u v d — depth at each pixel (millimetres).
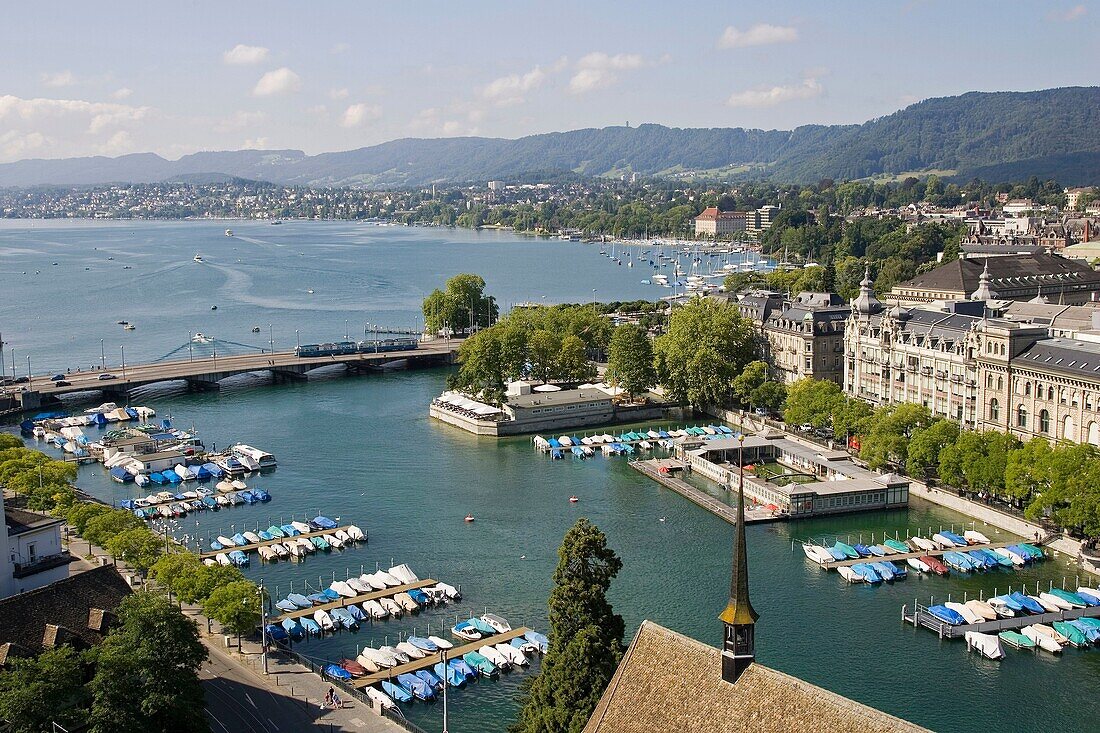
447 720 148125
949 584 192625
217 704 144250
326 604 185500
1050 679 157125
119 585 141000
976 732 143375
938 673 159250
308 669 156625
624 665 85312
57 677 113312
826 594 188875
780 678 77375
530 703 112188
